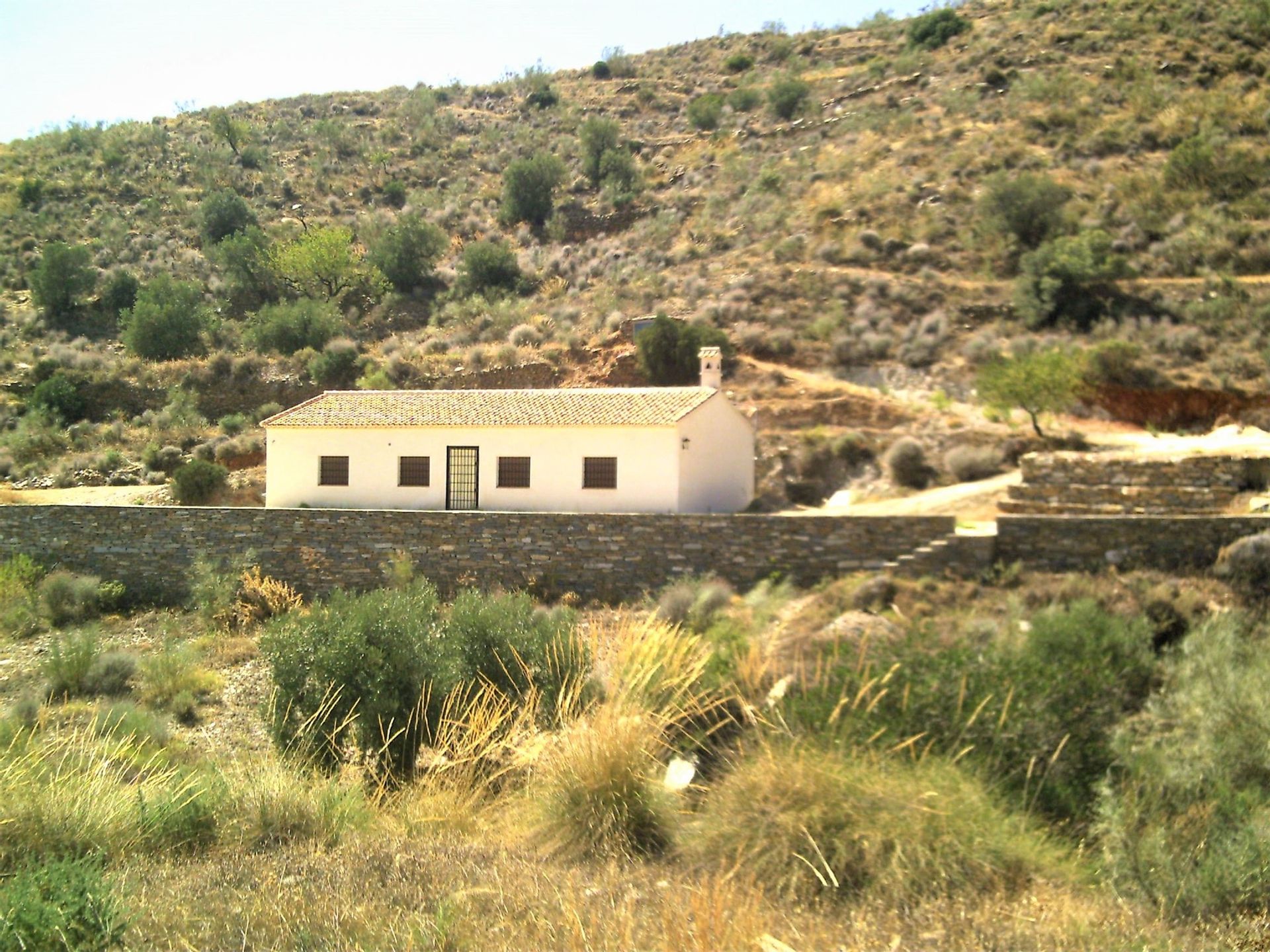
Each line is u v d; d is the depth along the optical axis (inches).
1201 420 1610.5
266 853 370.6
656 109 4315.9
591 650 551.8
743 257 2588.6
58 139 4141.2
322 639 618.8
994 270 2253.9
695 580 1032.8
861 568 1000.9
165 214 3494.1
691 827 370.9
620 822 368.8
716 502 1391.5
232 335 2630.4
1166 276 2111.2
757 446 1673.2
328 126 4259.4
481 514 1125.7
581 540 1092.5
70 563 1234.0
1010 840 352.2
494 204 3634.4
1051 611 653.3
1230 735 436.8
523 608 708.0
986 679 442.9
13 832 360.5
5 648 1029.2
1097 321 1963.6
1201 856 341.4
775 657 538.3
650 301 2397.9
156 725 706.2
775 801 353.4
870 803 349.4
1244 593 804.6
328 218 3545.8
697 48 4936.0
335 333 2571.4
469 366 2219.5
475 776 457.1
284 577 1175.6
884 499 1453.0
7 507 1256.8
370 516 1157.7
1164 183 2455.7
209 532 1201.4
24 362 2443.4
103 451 2060.8
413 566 1140.5
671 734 417.4
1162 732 464.8
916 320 2086.6
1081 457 1211.2
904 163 2883.9
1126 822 367.2
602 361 2107.5
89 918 275.6
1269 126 2620.6
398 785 493.0
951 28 3932.1
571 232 3334.2
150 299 2576.3
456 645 636.7
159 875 337.7
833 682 434.3
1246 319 1851.6
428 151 4160.9
